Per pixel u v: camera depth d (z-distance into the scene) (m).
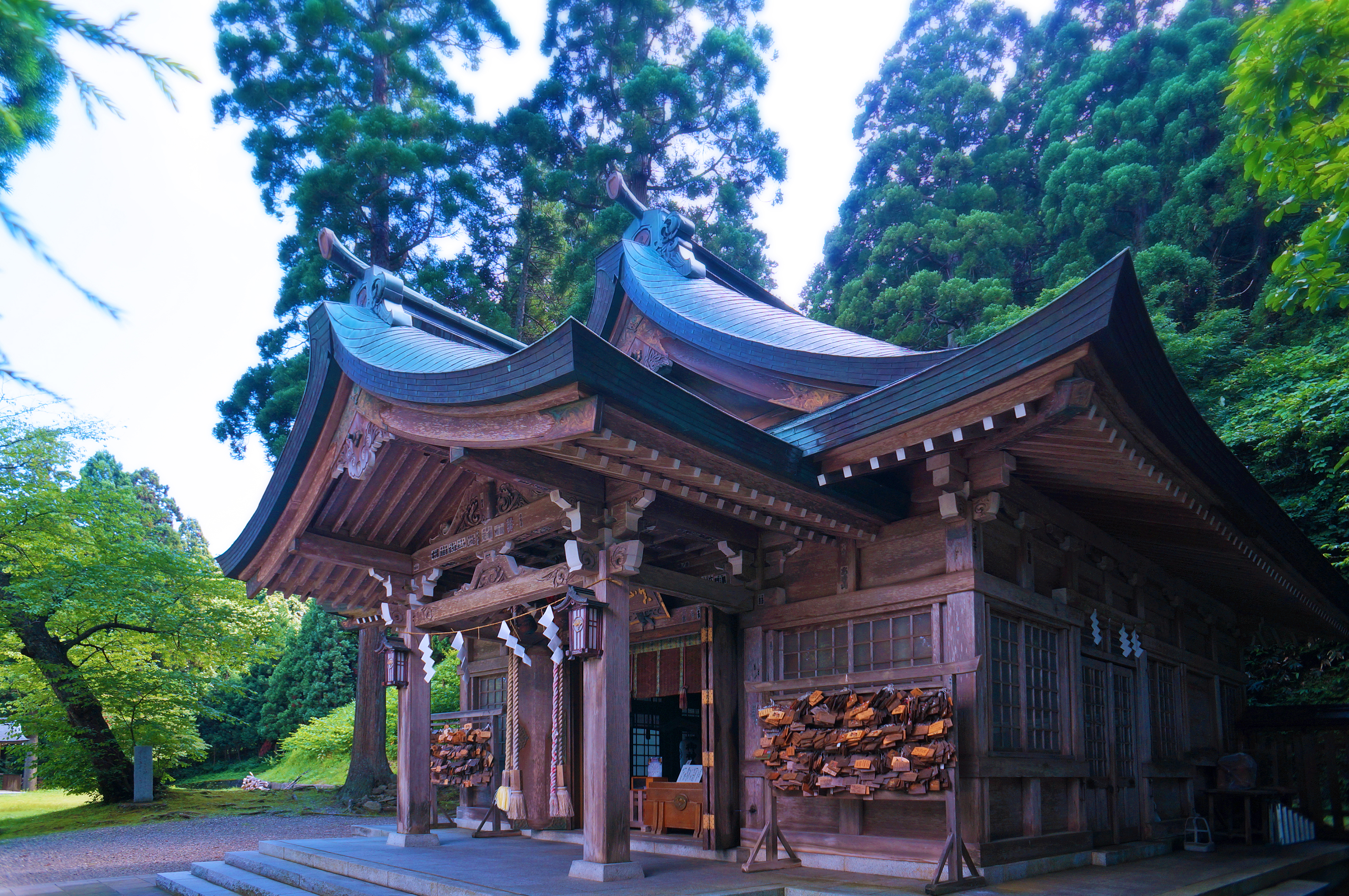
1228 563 9.59
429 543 8.80
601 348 5.15
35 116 1.68
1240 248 23.72
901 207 30.70
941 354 6.80
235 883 8.16
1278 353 18.39
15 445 16.91
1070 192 25.67
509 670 8.90
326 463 7.77
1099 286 4.98
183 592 18.23
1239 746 12.17
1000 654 7.02
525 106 26.05
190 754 22.05
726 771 7.79
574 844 8.72
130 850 11.99
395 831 10.54
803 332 9.19
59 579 16.56
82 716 18.59
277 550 8.57
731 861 7.38
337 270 19.19
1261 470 15.80
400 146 19.77
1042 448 6.39
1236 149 6.63
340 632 30.55
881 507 7.13
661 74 25.00
